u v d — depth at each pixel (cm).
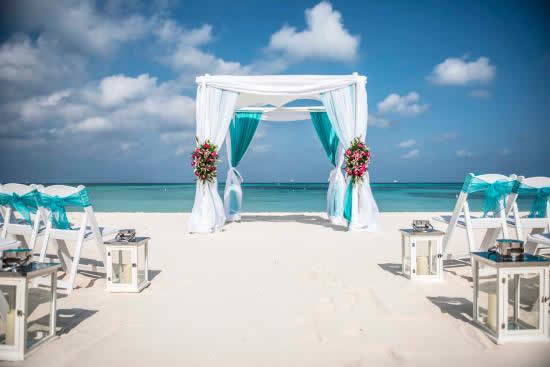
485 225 415
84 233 379
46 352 239
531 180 395
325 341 254
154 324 284
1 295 276
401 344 248
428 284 387
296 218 1025
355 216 755
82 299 343
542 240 335
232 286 382
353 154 746
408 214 1083
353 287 376
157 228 807
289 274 427
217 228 769
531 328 265
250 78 765
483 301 332
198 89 771
